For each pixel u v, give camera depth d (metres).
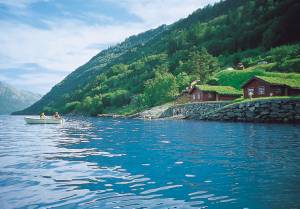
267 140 26.03
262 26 165.88
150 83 136.00
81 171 14.13
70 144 25.34
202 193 10.46
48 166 15.40
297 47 115.31
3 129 48.78
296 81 75.94
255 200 9.64
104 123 68.25
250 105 58.78
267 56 126.88
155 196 10.17
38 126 58.50
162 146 22.95
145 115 105.75
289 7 154.75
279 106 54.75
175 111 91.00
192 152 19.59
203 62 132.75
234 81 105.56
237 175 13.04
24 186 11.48
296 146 22.06
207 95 91.69
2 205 9.26
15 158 17.91
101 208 8.97
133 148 22.00
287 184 11.50
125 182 12.06
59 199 9.87
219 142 25.00
